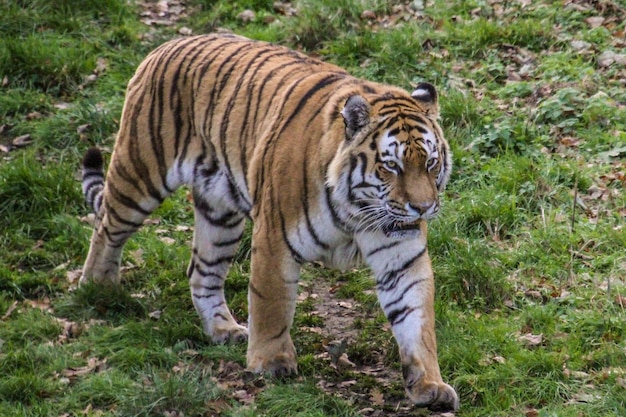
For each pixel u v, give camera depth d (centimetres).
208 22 1795
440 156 904
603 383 948
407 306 922
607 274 1141
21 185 1322
